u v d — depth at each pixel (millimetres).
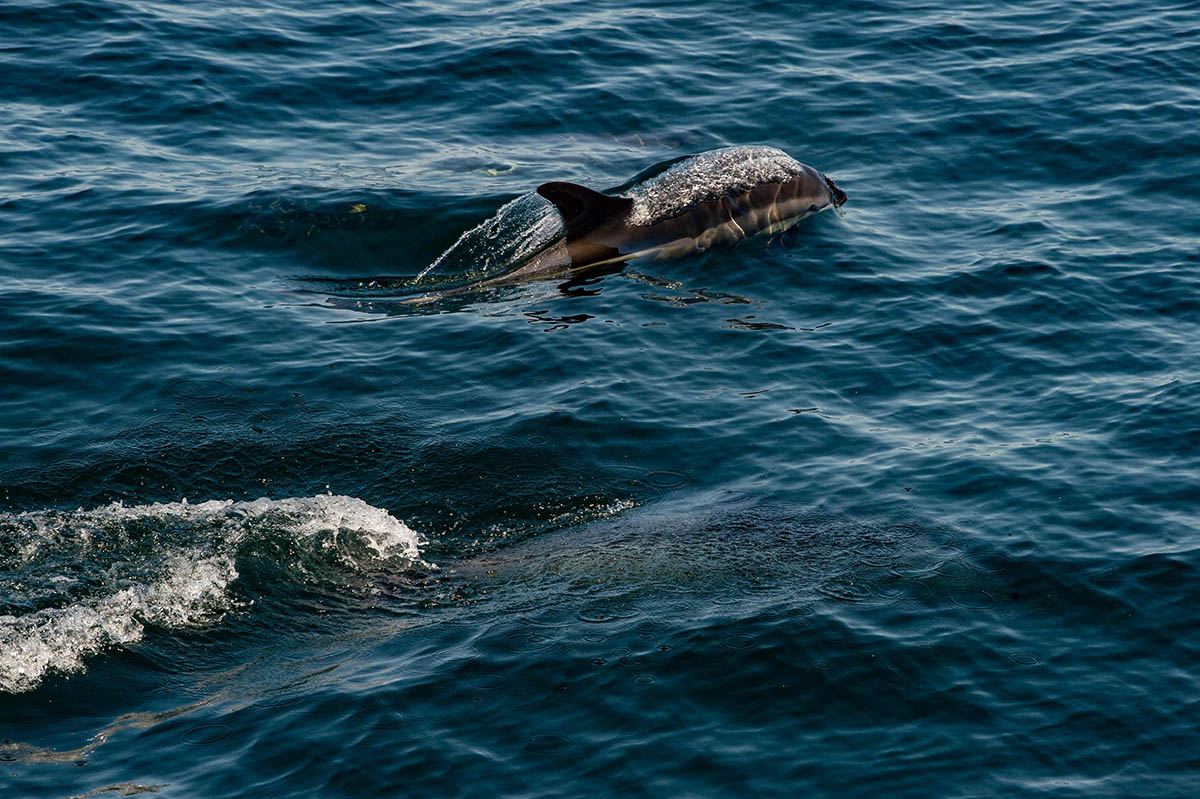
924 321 50500
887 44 76000
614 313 51844
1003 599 35000
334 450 42562
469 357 48625
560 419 44500
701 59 74500
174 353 47812
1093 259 54562
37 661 31953
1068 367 47219
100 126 64812
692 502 40094
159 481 40656
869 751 29562
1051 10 80062
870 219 58844
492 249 56281
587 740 29703
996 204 60000
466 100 69688
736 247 56469
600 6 81250
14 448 41781
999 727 30328
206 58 71750
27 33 72812
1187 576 35500
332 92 69750
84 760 29062
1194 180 60875
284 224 56938
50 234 55250
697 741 29734
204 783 28344
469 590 35656
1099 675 32000
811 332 50250
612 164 63500
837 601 34719
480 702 30859
